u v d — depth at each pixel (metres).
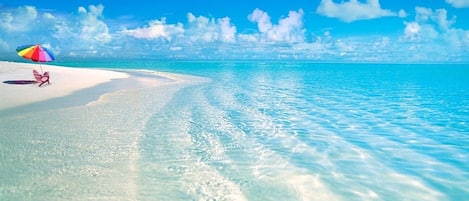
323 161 7.36
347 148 8.38
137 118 11.59
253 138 9.26
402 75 44.97
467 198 5.54
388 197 5.57
